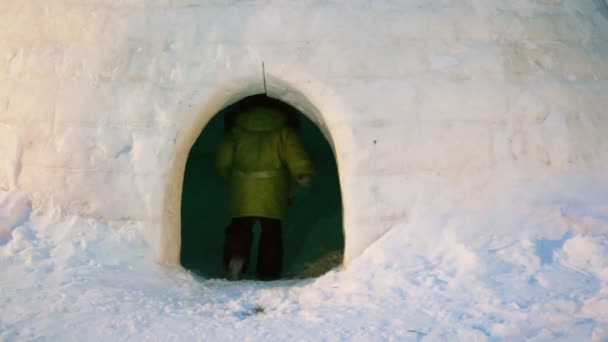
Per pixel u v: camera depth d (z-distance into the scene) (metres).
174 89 4.58
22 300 3.83
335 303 3.95
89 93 4.61
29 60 4.76
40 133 4.62
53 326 3.58
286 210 5.42
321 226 6.54
